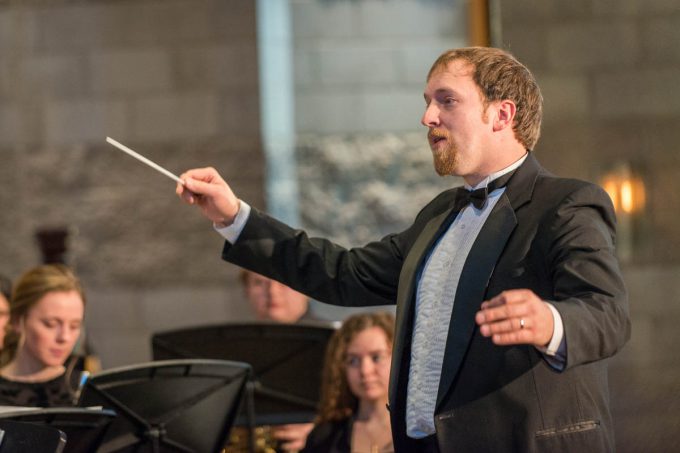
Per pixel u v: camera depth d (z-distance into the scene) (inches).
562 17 408.2
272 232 231.0
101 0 647.8
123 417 299.1
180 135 642.8
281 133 652.7
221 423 316.5
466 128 204.2
